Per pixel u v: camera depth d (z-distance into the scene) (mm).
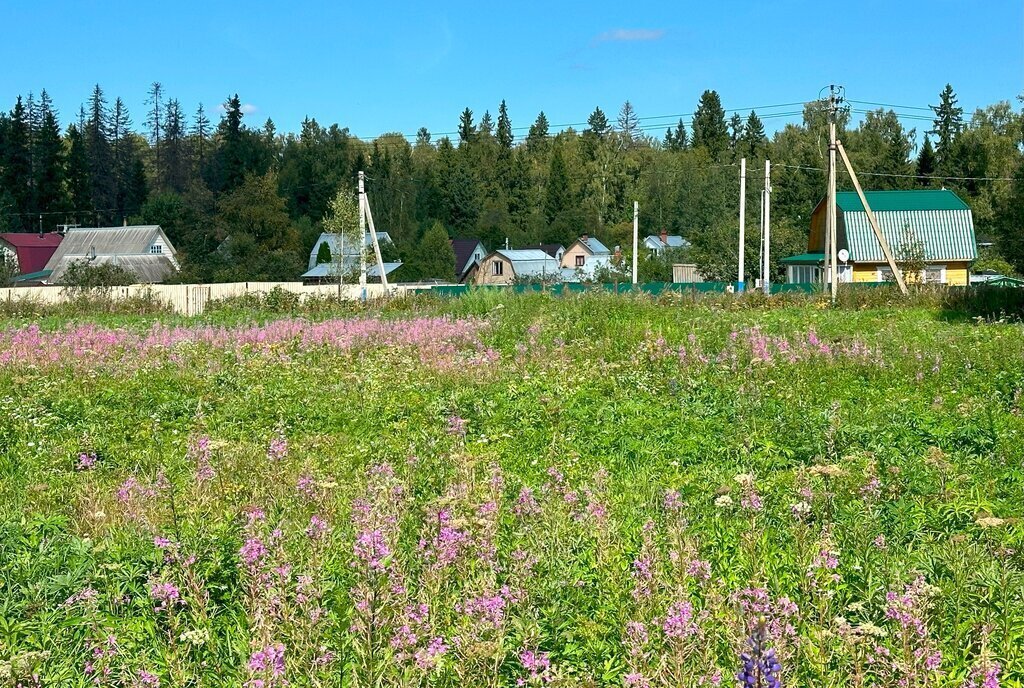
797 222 82125
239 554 6148
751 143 124500
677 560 6020
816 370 15680
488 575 5910
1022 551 6562
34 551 6676
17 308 35062
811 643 5004
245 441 11023
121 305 37094
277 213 75938
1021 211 43531
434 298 35094
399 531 6910
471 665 4918
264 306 35562
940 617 5359
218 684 5004
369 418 12102
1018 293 30375
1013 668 4996
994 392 13711
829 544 6219
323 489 8492
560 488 8242
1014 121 71500
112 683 4988
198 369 16188
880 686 4844
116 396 13391
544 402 12500
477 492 8039
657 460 9711
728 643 5055
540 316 21594
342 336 19750
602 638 5305
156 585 5613
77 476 9531
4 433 11242
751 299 34344
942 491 8250
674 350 17578
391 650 4977
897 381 14953
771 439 10266
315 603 5477
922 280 42781
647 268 67000
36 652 5066
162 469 9156
